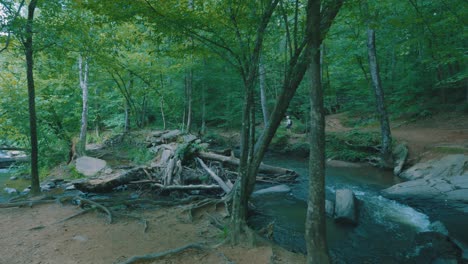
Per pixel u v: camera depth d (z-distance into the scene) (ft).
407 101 65.16
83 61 47.34
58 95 53.57
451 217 24.08
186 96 78.18
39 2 25.21
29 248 16.05
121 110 85.61
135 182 33.58
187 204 26.21
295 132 69.46
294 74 17.99
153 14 16.31
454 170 32.60
